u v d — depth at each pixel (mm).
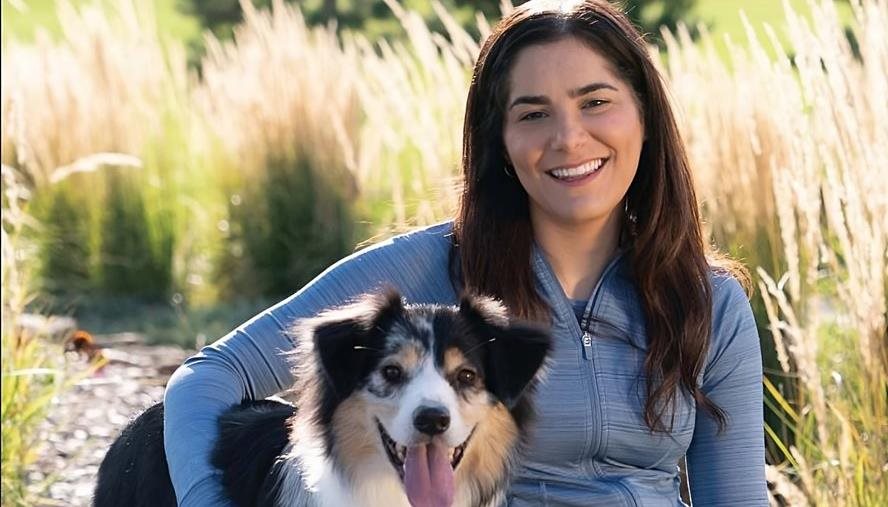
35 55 10961
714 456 3760
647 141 3723
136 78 11055
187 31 21125
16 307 6277
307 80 10711
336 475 3619
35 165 10680
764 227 6293
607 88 3586
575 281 3754
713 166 6516
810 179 5285
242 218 10844
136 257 10930
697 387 3664
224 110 11000
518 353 3541
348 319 3588
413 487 3471
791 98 5422
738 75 6629
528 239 3732
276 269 10758
